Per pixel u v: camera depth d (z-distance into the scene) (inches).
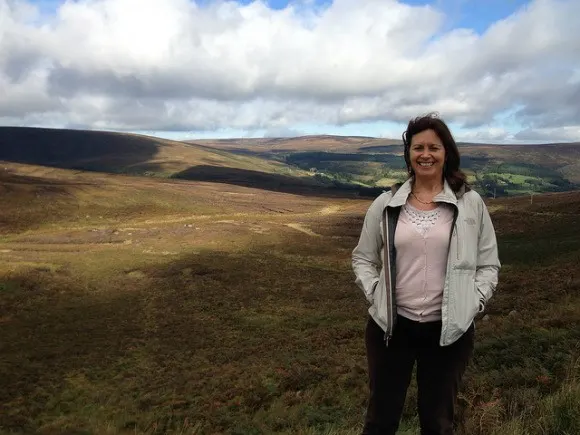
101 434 434.6
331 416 360.2
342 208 4493.1
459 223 118.4
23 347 1001.5
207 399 529.0
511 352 377.4
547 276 1040.2
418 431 220.4
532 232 2165.4
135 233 2733.8
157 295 1482.5
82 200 3654.0
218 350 926.4
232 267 1812.3
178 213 3730.3
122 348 985.5
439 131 122.2
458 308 116.1
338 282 1579.7
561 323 466.9
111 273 1769.2
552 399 168.1
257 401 486.6
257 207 4252.0
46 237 2642.7
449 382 120.6
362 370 502.6
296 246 2326.5
